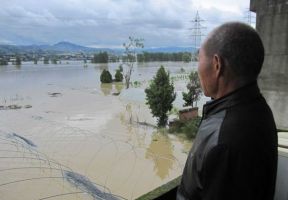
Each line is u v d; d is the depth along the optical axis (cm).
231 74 126
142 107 2694
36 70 8706
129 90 3406
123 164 1334
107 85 4706
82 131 1894
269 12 375
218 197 115
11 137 1748
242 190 114
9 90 4041
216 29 131
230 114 124
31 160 1357
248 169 115
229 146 116
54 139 1714
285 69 365
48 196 1012
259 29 384
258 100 129
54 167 1279
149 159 1399
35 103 2995
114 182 1149
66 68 9944
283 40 361
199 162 124
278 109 373
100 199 1009
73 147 1567
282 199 216
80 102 3061
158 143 1639
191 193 130
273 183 129
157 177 1207
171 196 227
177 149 1544
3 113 2462
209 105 135
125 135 1803
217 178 116
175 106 2386
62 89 4178
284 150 215
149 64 11331
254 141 118
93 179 1166
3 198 983
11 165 1288
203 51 134
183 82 4816
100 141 1680
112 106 2795
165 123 1995
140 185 1133
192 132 1695
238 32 124
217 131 122
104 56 12938
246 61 123
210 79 133
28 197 998
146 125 2031
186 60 10625
